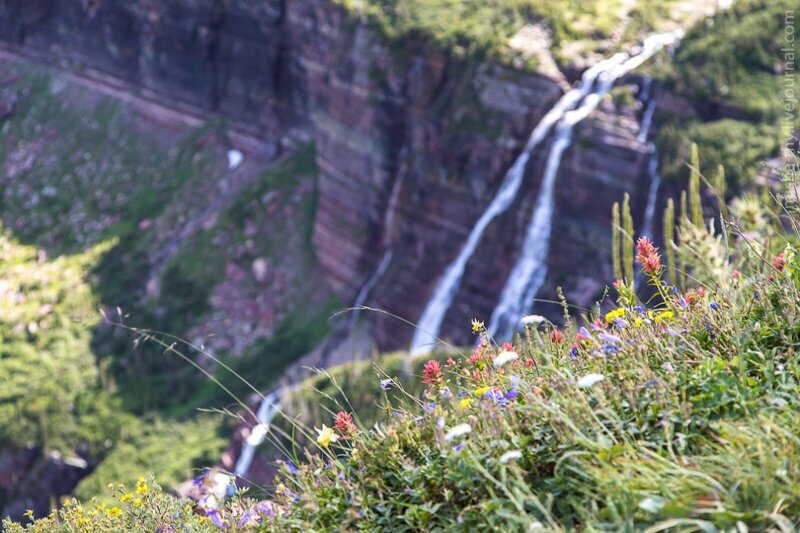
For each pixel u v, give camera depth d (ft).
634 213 209.97
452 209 259.19
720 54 234.38
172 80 448.24
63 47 524.93
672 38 255.70
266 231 364.17
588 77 243.81
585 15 271.49
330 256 319.06
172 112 451.53
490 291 242.17
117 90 492.95
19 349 364.79
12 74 548.31
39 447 312.09
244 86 407.03
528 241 231.91
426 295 263.70
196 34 420.77
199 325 339.16
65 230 453.58
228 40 408.87
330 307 310.24
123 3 472.85
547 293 224.33
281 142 396.78
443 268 258.78
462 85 260.21
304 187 371.15
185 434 289.74
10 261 441.27
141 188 446.19
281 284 335.47
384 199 291.38
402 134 281.95
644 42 256.73
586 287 216.33
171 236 407.85
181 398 309.22
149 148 459.32
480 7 277.85
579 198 220.84
